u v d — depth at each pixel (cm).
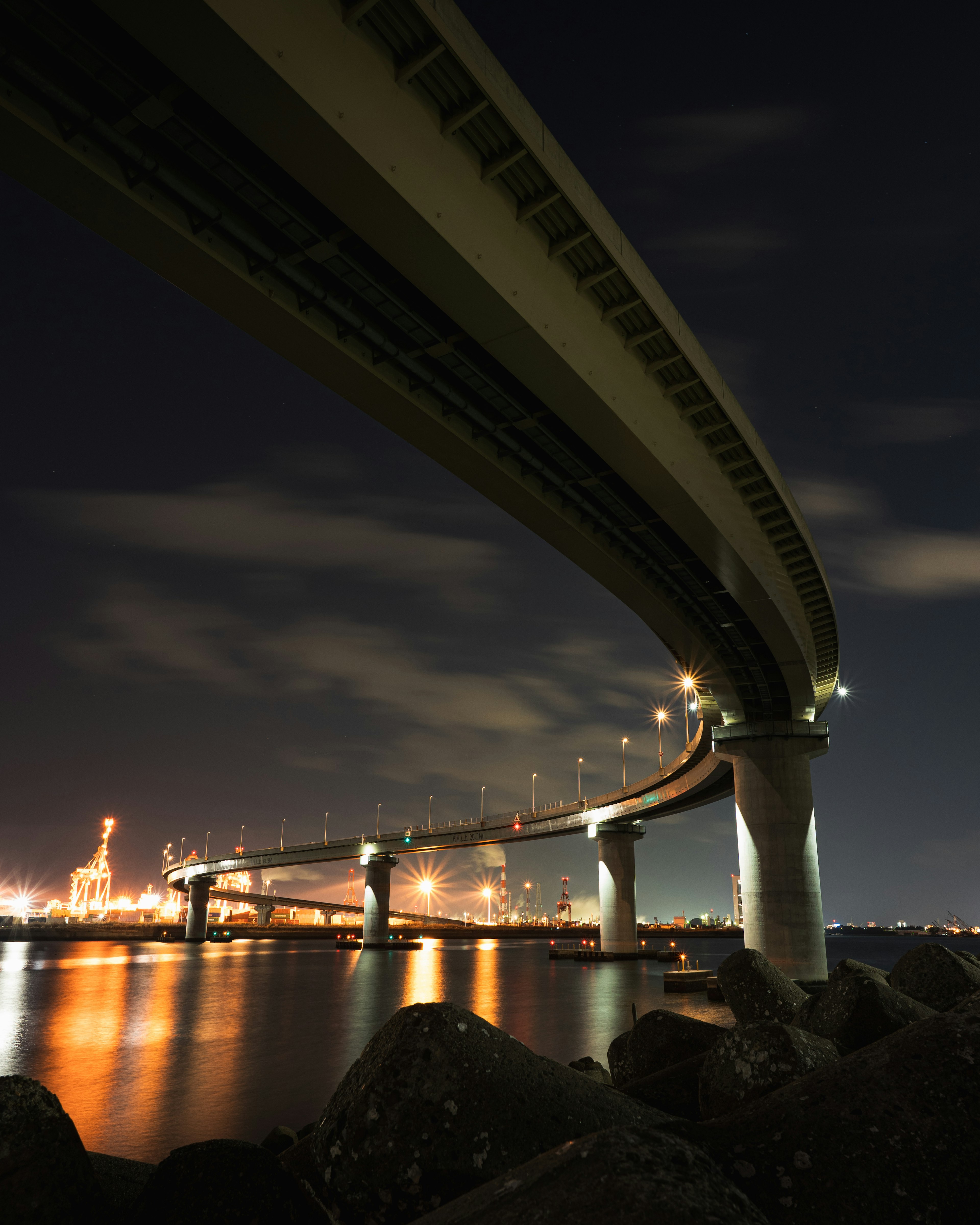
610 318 2633
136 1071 2670
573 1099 423
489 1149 379
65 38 1694
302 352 2520
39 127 1795
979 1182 329
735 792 5844
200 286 2275
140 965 9156
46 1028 3750
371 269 2292
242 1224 363
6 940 19138
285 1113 2078
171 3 1528
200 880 18262
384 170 1886
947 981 762
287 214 2097
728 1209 259
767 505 3844
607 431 2797
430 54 1870
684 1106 615
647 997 5000
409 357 2616
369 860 14725
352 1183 382
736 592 4034
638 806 9650
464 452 3050
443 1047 410
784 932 5234
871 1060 382
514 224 2272
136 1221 372
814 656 5372
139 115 1852
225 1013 4378
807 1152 335
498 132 2080
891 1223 313
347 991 5672
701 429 3256
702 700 6169
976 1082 362
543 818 11656
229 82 1677
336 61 1769
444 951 14075
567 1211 256
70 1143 379
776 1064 499
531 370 2514
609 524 3612
